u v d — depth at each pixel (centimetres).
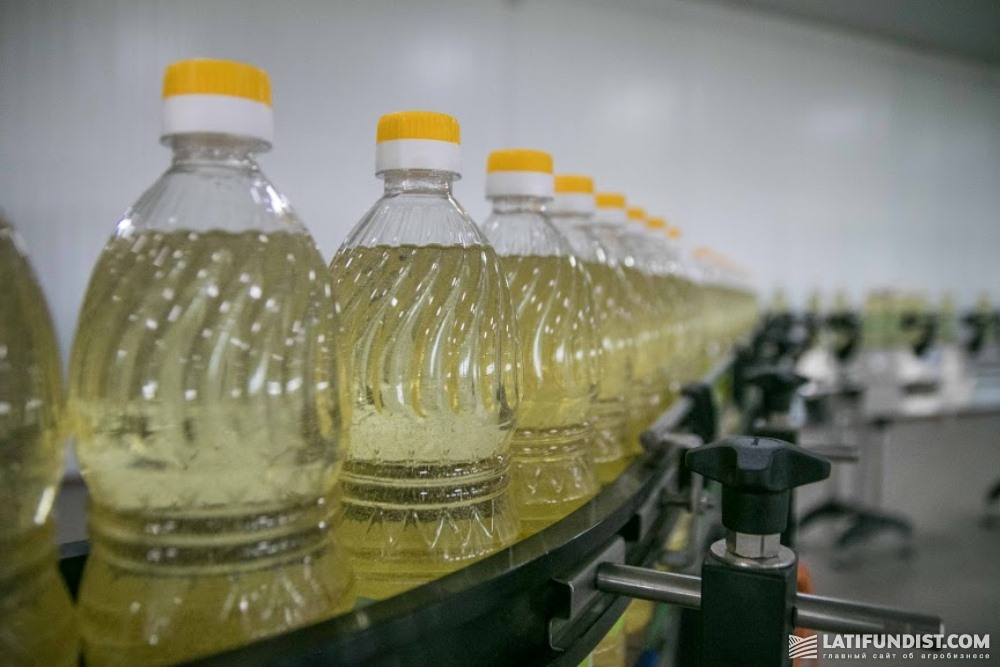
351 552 60
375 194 318
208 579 48
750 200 449
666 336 129
